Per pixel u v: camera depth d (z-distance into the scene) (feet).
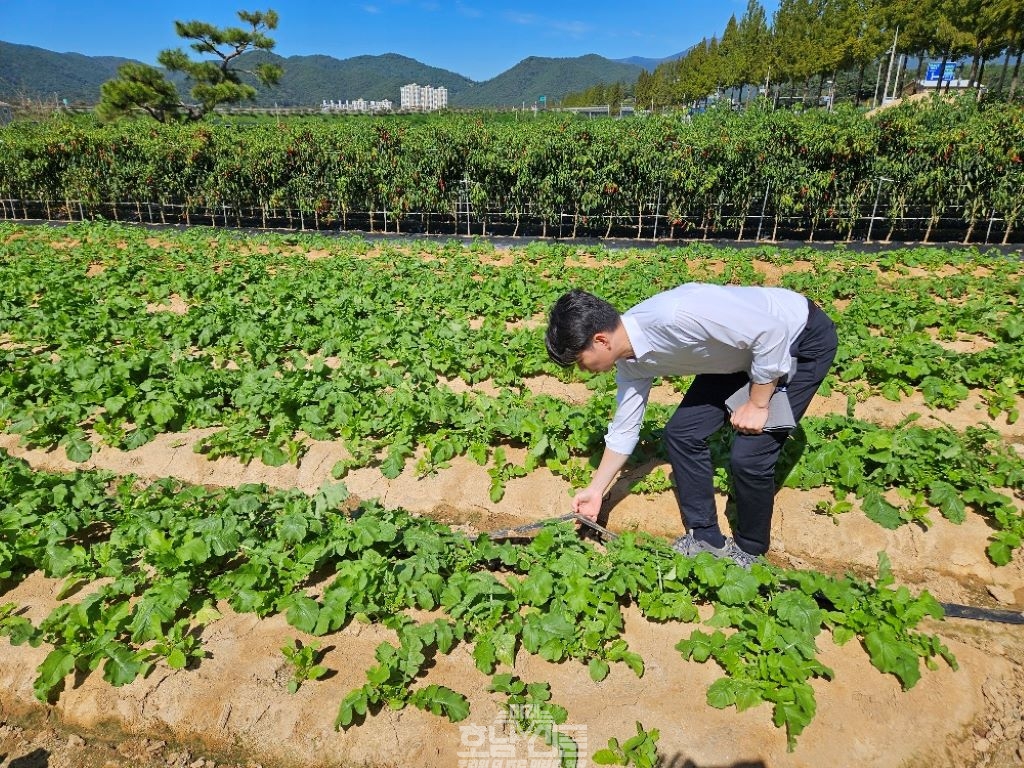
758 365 10.51
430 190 47.34
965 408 19.44
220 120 115.03
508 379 21.21
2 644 11.86
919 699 10.64
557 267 34.42
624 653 11.22
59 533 13.85
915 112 42.29
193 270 33.22
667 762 9.70
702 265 35.06
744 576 11.93
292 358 22.65
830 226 45.42
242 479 17.39
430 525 13.96
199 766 10.23
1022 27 73.31
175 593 11.85
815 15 130.21
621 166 44.52
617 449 13.05
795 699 10.21
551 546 13.12
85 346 23.39
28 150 53.06
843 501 15.33
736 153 42.45
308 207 49.73
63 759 10.43
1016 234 43.14
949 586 13.69
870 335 23.32
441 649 11.26
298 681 10.95
